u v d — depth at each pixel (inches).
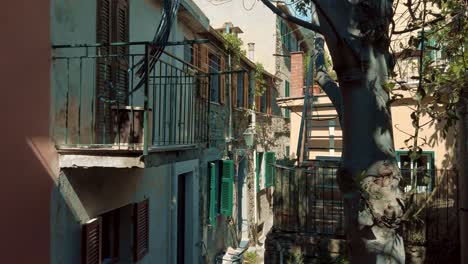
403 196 90.5
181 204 327.6
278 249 190.4
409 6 112.1
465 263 164.7
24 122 150.7
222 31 519.5
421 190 193.2
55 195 162.1
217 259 388.5
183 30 317.1
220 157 395.5
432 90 111.1
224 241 419.5
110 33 203.6
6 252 144.8
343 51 92.0
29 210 152.4
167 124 276.7
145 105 158.9
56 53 163.0
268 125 572.1
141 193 240.5
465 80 113.6
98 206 191.6
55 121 163.2
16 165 147.6
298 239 189.0
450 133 253.9
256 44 644.7
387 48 96.3
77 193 175.5
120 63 212.7
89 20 186.5
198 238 339.9
